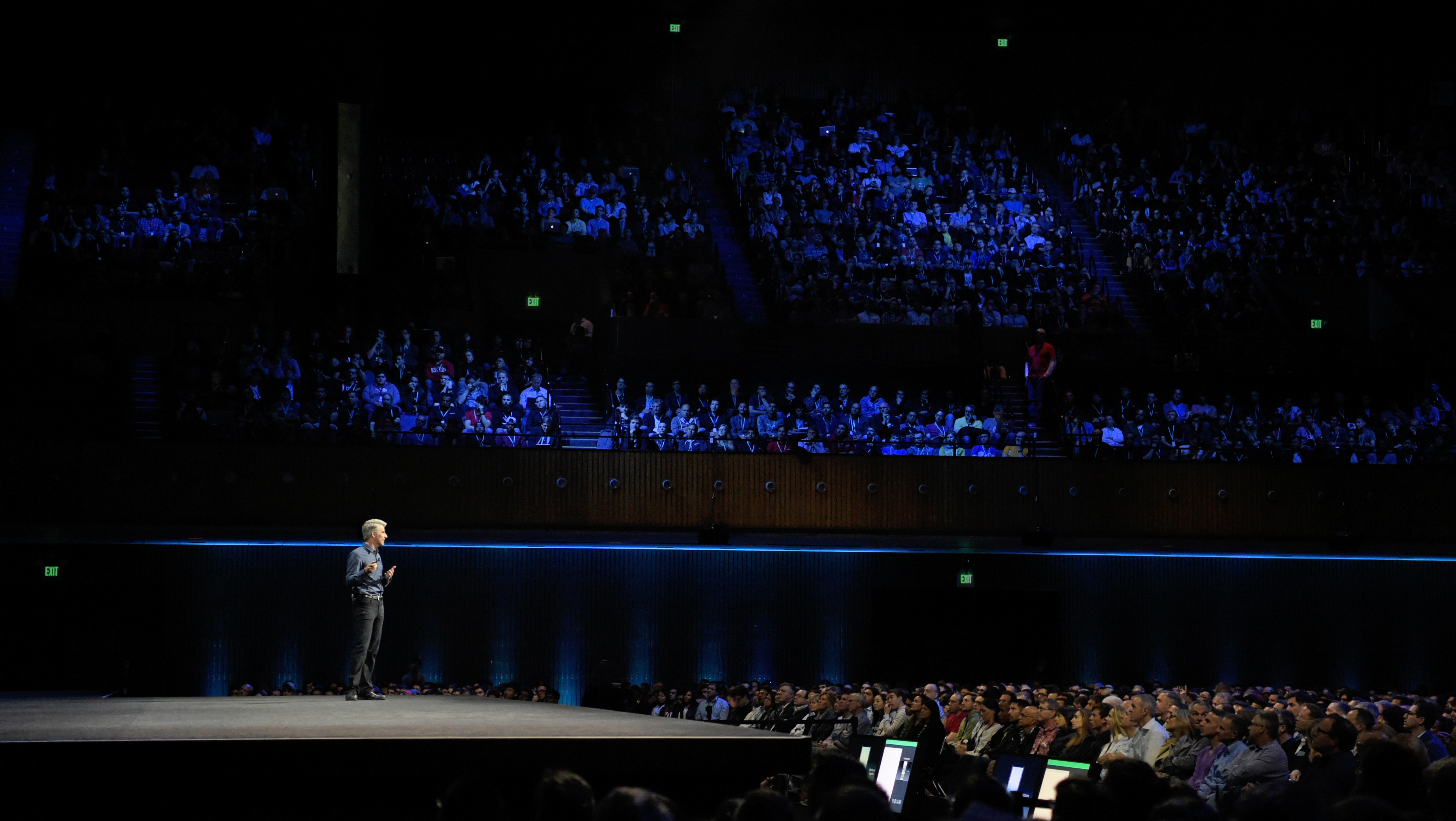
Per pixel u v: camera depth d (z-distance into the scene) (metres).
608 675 22.11
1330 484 23.28
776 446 22.59
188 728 7.40
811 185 29.55
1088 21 33.88
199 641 21.78
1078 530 22.80
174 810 6.77
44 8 28.30
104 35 28.69
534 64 31.52
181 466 20.44
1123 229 29.45
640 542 21.94
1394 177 31.62
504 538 21.55
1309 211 30.50
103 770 6.56
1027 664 24.33
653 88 32.28
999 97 33.91
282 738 6.77
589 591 23.33
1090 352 25.59
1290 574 24.55
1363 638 24.50
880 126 31.84
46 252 23.84
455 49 31.02
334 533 21.02
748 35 33.09
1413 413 24.91
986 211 29.58
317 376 22.31
